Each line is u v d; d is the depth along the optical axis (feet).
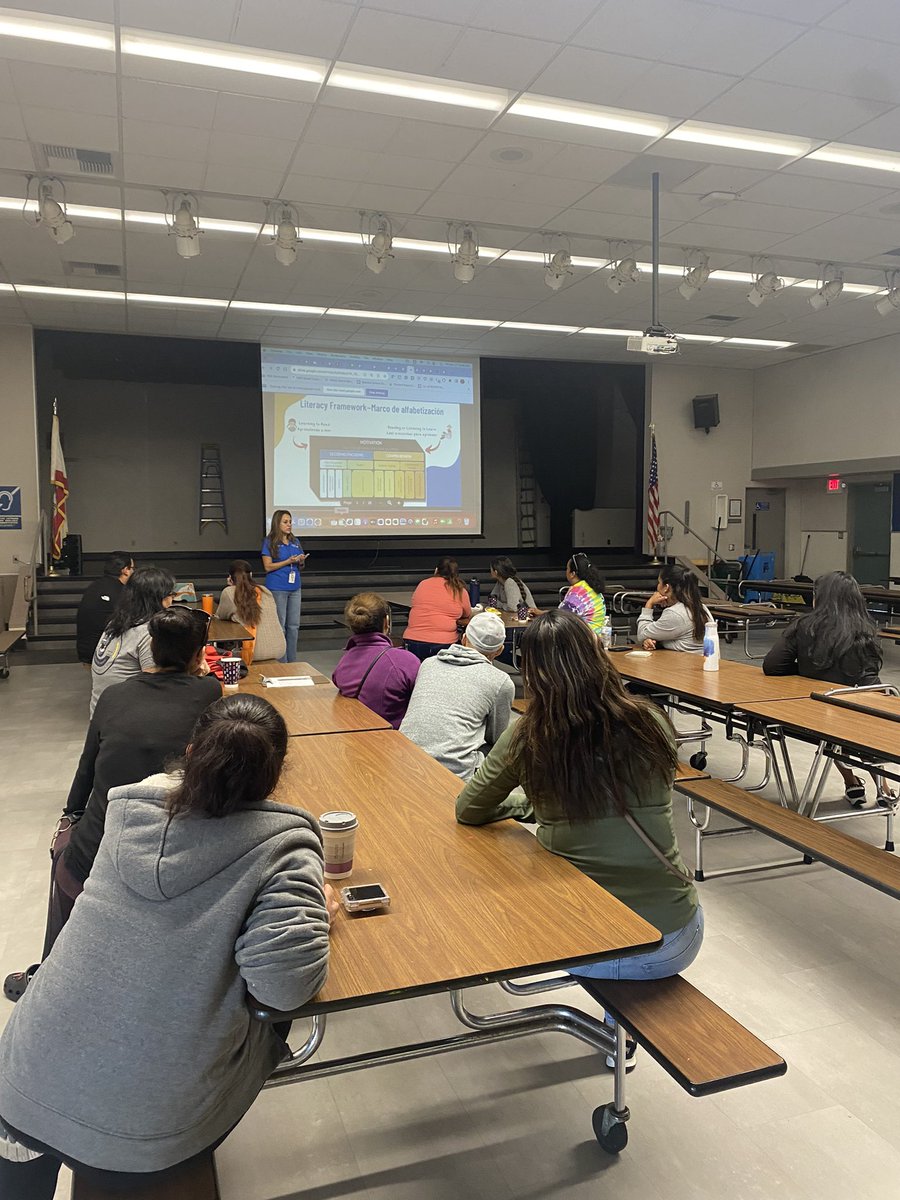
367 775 7.59
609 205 19.88
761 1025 7.29
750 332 33.30
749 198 19.51
